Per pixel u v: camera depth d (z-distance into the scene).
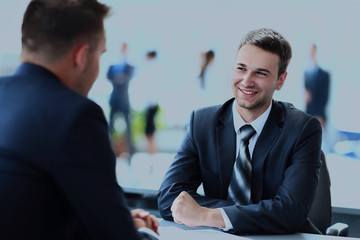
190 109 6.54
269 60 1.60
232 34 6.86
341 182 4.63
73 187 0.84
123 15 6.90
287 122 1.70
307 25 6.62
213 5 6.86
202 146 1.78
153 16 6.90
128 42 6.91
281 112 1.74
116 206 0.88
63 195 0.86
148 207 3.94
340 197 4.16
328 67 6.49
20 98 0.89
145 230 1.23
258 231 1.51
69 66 0.95
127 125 5.03
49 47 0.92
